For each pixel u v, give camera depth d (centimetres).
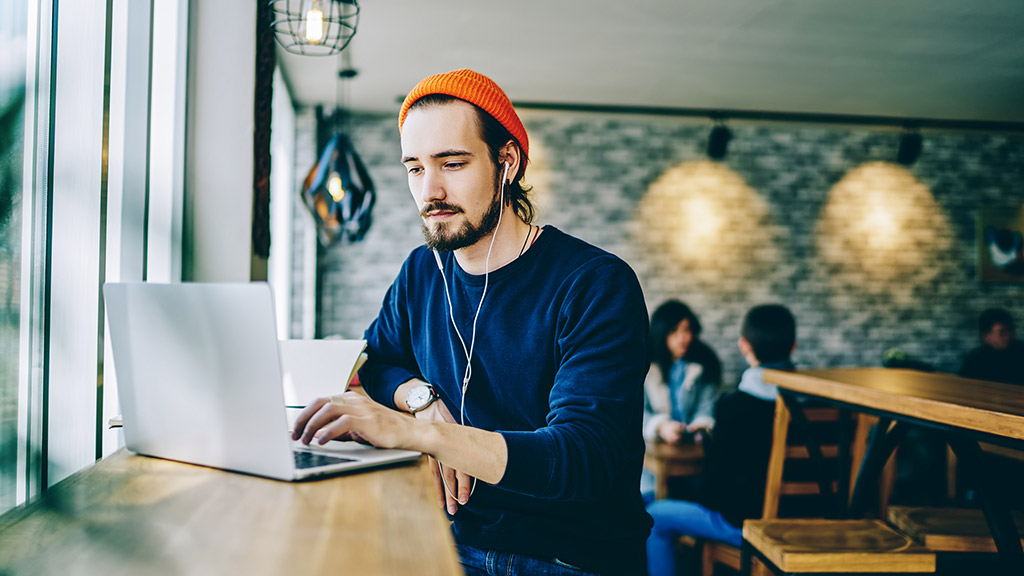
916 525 200
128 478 85
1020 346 486
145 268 183
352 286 514
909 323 570
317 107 496
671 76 439
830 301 561
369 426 83
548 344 115
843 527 198
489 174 111
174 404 91
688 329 419
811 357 558
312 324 491
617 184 538
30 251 127
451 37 370
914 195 572
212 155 206
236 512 72
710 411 411
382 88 457
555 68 424
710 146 518
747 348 349
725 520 259
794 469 256
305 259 485
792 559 175
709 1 328
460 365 124
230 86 206
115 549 62
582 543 116
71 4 140
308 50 354
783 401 250
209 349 85
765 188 554
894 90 466
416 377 130
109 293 95
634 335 106
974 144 579
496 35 369
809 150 559
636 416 117
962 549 190
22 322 124
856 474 266
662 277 542
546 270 116
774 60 409
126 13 177
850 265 564
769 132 555
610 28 360
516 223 120
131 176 179
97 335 153
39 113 129
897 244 569
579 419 98
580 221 534
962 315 576
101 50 156
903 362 478
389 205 516
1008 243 580
